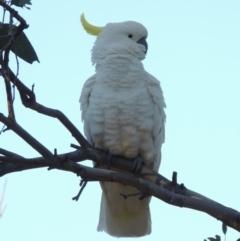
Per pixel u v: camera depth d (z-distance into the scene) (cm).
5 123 700
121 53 1105
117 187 1120
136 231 1156
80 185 808
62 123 797
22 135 717
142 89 1080
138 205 1139
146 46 1170
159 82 1116
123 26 1163
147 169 1028
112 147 1084
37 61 725
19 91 722
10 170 772
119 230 1159
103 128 1080
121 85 1071
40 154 748
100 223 1165
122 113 1064
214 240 743
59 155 826
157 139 1113
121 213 1155
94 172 792
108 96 1065
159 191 806
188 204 802
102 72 1091
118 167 1089
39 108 750
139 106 1070
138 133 1082
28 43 705
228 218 791
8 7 642
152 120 1091
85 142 847
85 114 1115
